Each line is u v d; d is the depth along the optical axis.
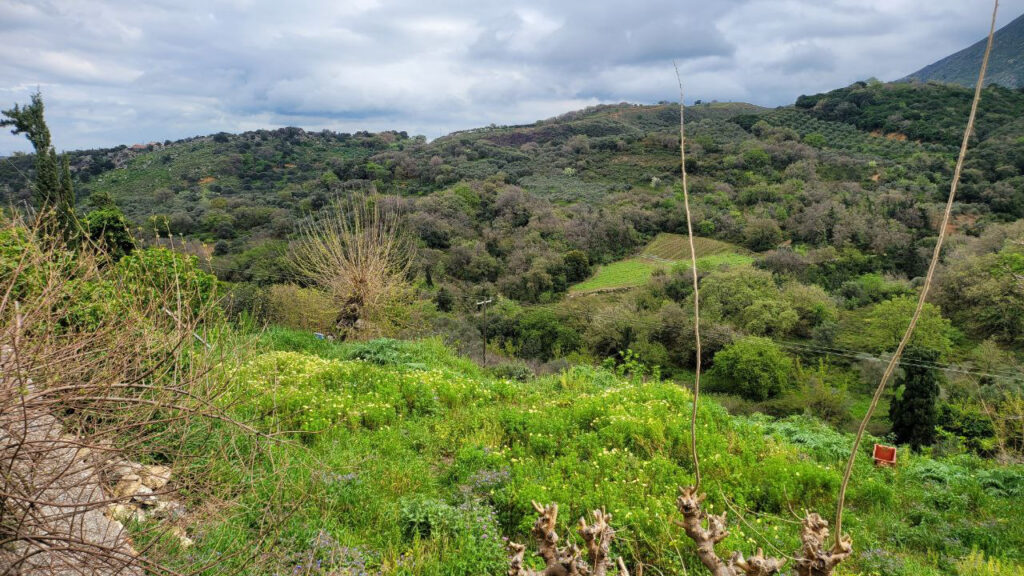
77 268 3.46
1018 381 23.81
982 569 5.78
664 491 6.36
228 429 4.45
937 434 20.53
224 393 3.52
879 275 45.41
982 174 58.47
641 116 137.50
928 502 7.74
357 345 12.59
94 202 17.00
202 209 50.62
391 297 15.92
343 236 16.05
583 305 41.94
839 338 36.56
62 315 3.17
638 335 37.72
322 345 12.78
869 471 8.77
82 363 2.83
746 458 7.64
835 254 48.47
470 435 7.62
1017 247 35.78
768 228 53.59
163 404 2.94
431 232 48.91
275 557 3.42
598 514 1.80
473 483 6.14
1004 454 10.68
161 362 3.16
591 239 54.19
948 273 39.28
